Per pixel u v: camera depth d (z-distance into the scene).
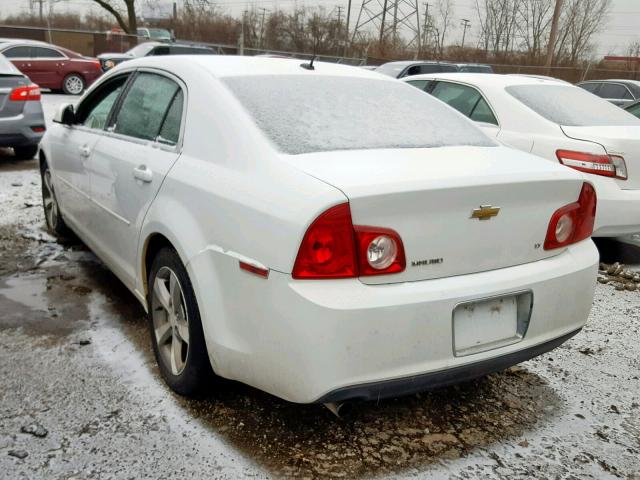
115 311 3.74
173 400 2.82
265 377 2.32
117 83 3.92
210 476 2.34
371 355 2.18
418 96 3.42
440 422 2.78
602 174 4.75
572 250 2.72
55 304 3.81
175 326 2.85
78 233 4.34
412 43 35.28
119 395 2.84
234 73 3.01
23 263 4.52
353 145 2.64
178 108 3.05
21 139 7.93
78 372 3.02
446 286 2.30
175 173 2.79
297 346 2.16
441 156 2.62
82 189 4.00
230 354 2.42
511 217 2.46
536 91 5.69
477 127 3.26
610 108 5.70
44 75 17.34
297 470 2.40
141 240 3.04
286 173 2.32
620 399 3.07
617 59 34.75
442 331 2.29
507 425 2.79
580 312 2.73
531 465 2.52
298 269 2.14
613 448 2.66
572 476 2.46
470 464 2.50
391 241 2.20
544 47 36.28
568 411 2.93
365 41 33.31
